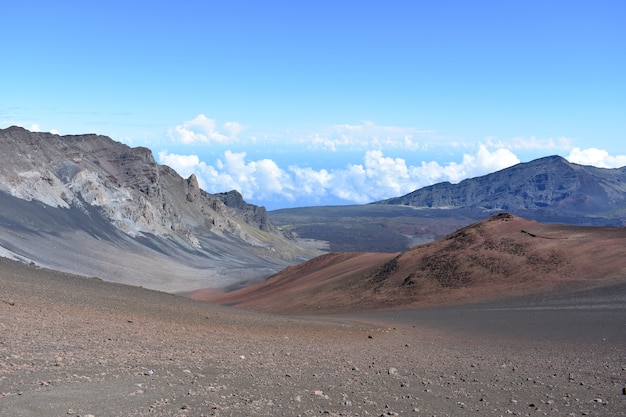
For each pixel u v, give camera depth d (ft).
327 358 77.30
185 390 45.73
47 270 149.59
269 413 40.98
